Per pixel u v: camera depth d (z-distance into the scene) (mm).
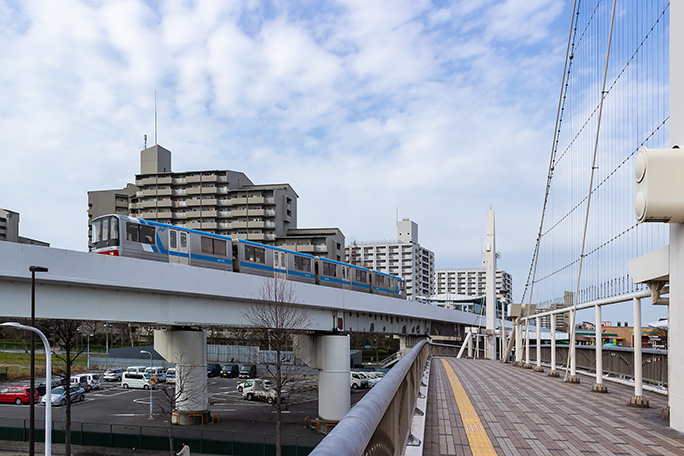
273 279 28734
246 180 99375
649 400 11492
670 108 8586
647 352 14234
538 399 11523
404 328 48438
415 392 8914
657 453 6348
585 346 20578
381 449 3322
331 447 1692
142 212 94000
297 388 44094
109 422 34156
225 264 30156
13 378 56125
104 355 68688
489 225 47531
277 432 25766
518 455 6188
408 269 137125
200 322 25656
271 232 90125
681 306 7918
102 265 19969
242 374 58969
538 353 22078
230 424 32875
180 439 26656
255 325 29078
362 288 43781
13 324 16094
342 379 32812
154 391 49562
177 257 27266
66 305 19828
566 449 6520
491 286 46781
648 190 7688
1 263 16906
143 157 97625
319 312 32875
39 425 31781
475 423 8375
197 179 93250
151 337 81688
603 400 11461
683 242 7914
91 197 98312
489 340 45844
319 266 37938
